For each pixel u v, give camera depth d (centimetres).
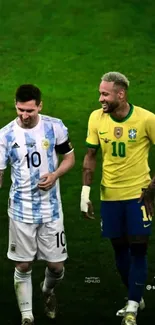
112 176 1919
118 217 1938
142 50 4512
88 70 4328
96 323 1953
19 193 1866
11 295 2098
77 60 4425
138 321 1959
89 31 4675
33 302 2061
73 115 3766
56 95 4038
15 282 1900
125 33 4656
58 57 4459
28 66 4384
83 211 1948
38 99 1830
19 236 1875
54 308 1972
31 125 1852
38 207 1866
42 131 1858
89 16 4797
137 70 4328
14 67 4381
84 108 3866
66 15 4809
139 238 1905
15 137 1850
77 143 3381
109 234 1956
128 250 1981
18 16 4822
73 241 2473
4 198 2838
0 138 1855
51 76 4275
